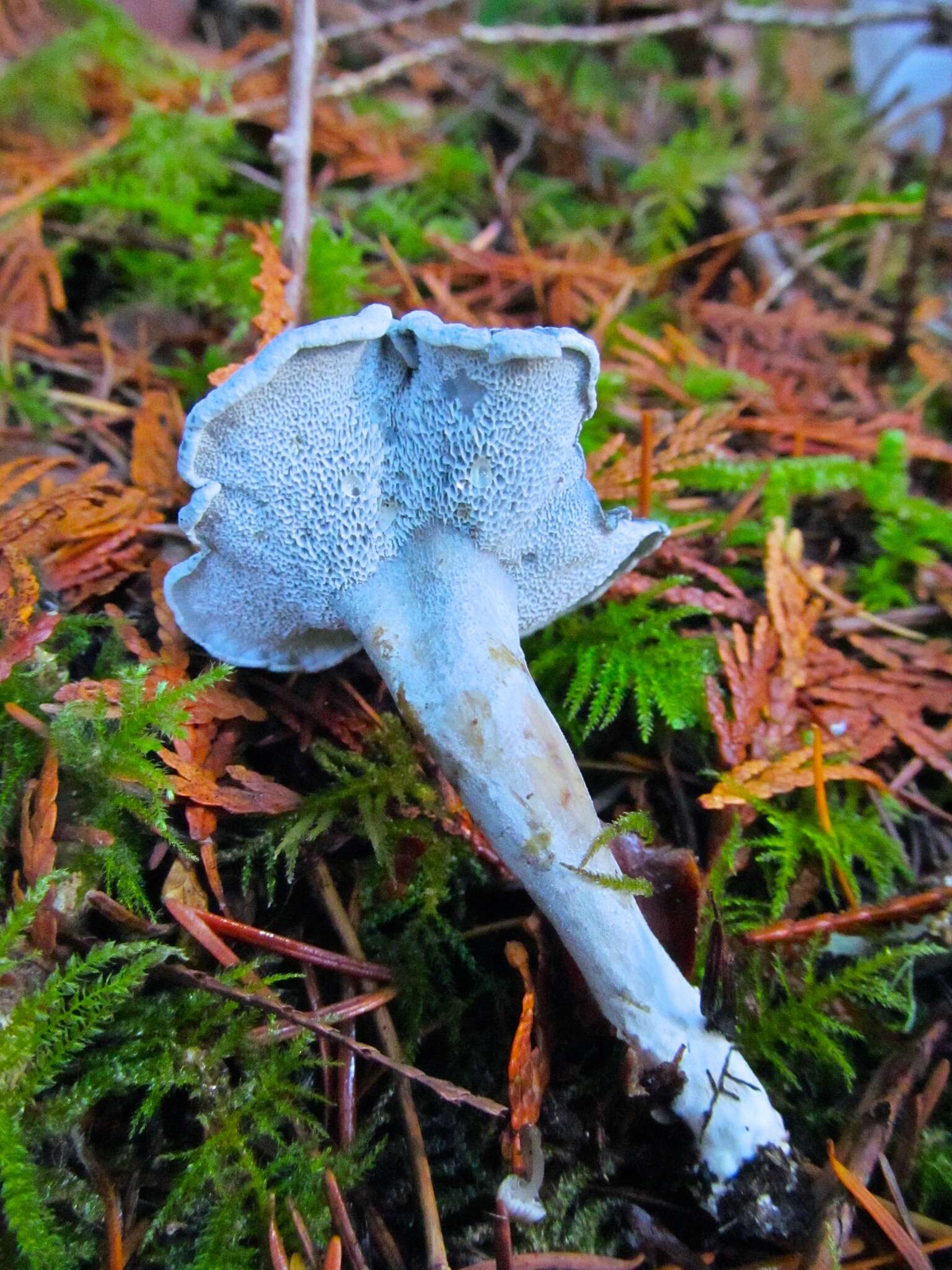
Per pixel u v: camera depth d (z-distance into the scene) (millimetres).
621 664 164
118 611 160
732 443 225
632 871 135
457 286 250
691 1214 125
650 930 129
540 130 316
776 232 301
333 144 276
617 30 294
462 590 133
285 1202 116
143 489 179
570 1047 133
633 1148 125
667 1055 122
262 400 117
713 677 164
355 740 154
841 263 300
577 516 141
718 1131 121
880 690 174
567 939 125
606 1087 129
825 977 143
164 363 220
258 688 158
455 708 128
